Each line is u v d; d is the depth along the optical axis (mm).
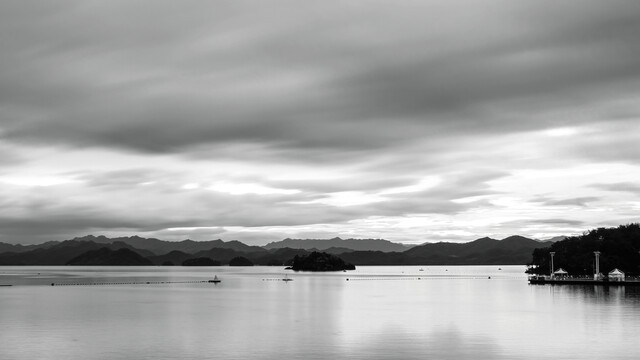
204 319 120688
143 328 105438
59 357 77125
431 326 106125
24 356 78000
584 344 84500
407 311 136875
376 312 134875
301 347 83750
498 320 114688
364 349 81938
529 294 191125
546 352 78750
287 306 154875
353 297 193375
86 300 181875
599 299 161875
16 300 181750
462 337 92188
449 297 187375
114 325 110250
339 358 75875
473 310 136875
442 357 76188
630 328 100125
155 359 75625
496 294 198750
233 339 91312
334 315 128125
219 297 197000
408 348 82625
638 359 74125
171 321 117062
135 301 177125
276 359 75375
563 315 121188
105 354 79062
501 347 82750
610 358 74625
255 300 180500
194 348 83250
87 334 97625
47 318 123500
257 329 103250
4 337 94500
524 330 99250
